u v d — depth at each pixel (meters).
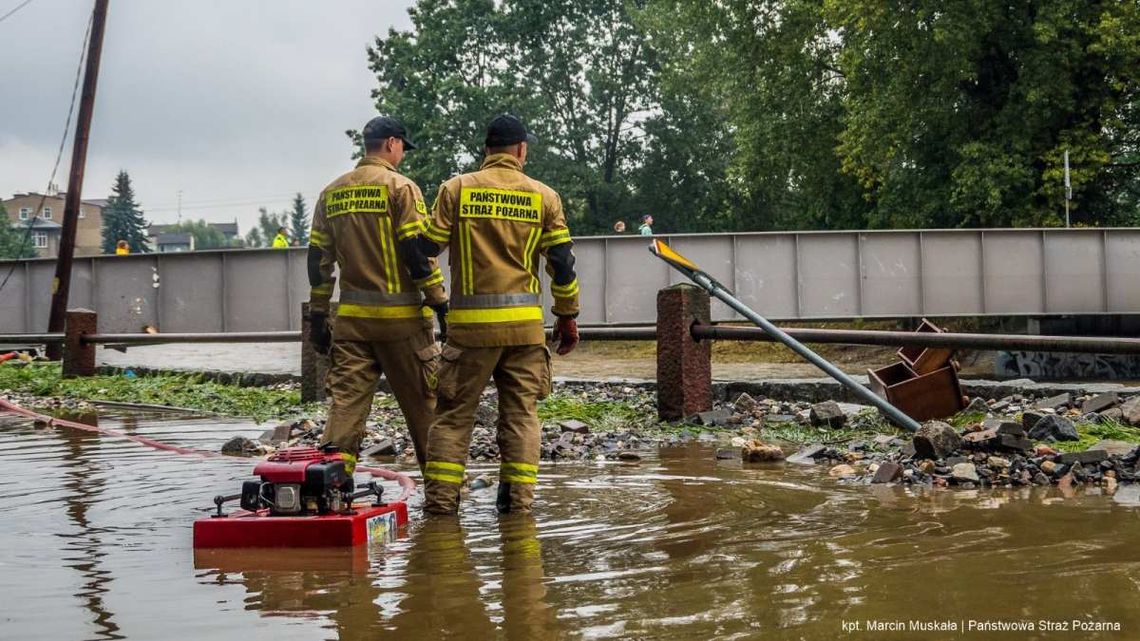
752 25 32.03
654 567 3.50
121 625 2.87
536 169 44.81
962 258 20.61
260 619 2.91
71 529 4.43
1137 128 27.70
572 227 47.53
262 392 12.56
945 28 25.33
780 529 4.19
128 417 10.24
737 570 3.41
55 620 2.93
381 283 5.14
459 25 45.28
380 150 5.25
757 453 6.66
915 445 6.03
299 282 20.95
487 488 5.66
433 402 5.34
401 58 46.19
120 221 131.00
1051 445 6.20
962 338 7.32
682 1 33.88
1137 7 24.58
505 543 4.03
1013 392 10.93
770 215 44.78
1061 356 20.09
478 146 43.91
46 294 22.36
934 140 28.73
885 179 29.52
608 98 47.34
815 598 3.00
